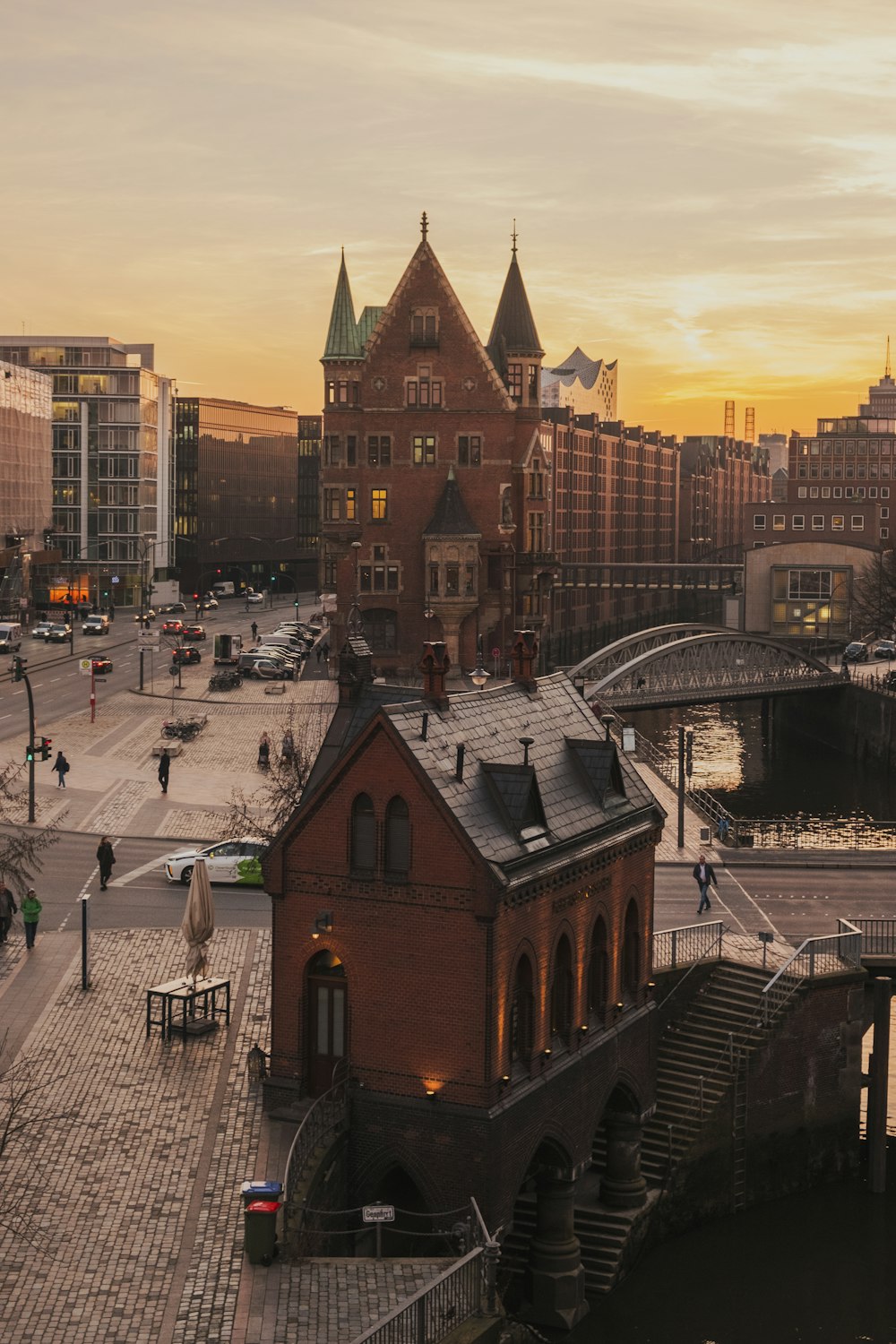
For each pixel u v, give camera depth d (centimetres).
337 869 3722
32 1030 4350
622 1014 4281
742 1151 4697
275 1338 2827
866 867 6819
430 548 12938
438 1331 2964
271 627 19138
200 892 4356
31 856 5525
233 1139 3656
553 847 3812
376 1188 3703
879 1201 4850
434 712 3838
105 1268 3070
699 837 7500
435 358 13050
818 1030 4909
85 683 12744
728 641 13312
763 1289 4194
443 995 3603
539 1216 3966
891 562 17750
